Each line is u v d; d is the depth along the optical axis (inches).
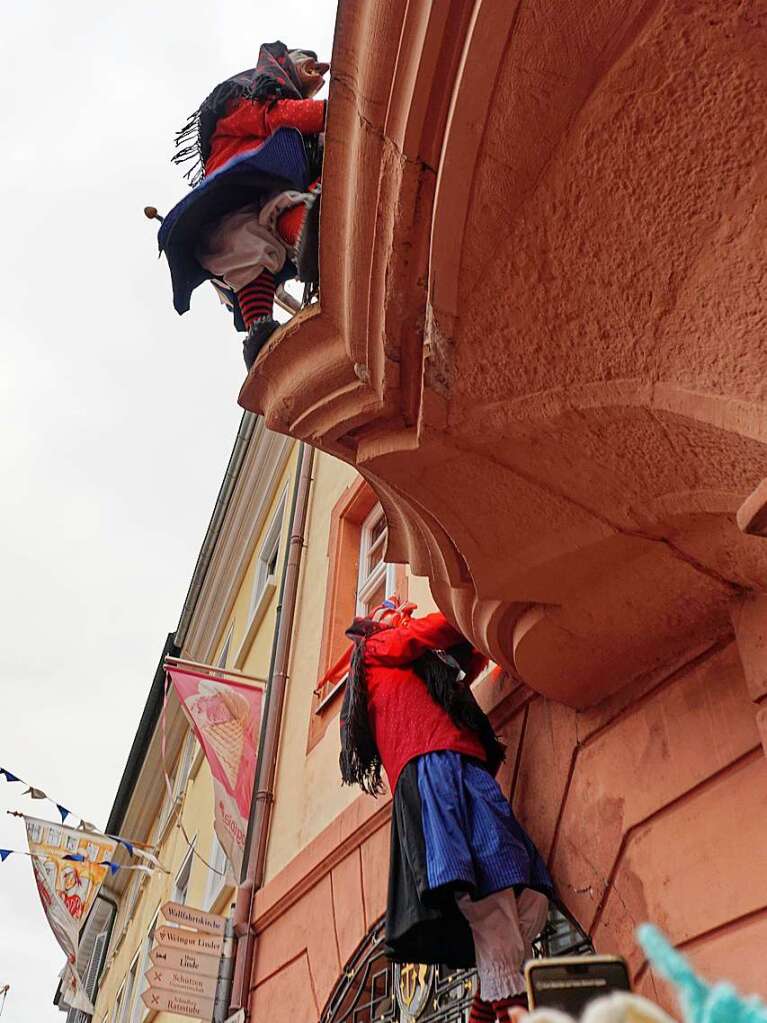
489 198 106.6
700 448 117.3
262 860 302.5
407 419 136.5
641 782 147.9
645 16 91.1
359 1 112.9
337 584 327.0
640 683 155.3
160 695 678.5
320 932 242.2
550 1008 64.3
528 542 141.0
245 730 330.6
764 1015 39.7
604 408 118.3
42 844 359.9
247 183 172.7
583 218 104.6
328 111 121.6
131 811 756.0
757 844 126.7
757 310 98.3
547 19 94.1
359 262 125.6
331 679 301.4
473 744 161.8
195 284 181.8
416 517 154.9
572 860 157.0
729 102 91.5
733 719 136.6
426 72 105.7
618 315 109.4
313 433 145.6
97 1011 780.0
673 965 42.0
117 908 811.4
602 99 96.9
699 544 134.0
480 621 159.3
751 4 86.3
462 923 151.3
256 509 522.0
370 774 174.1
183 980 270.2
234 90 177.6
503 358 118.4
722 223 97.2
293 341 143.0
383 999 214.2
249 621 469.1
